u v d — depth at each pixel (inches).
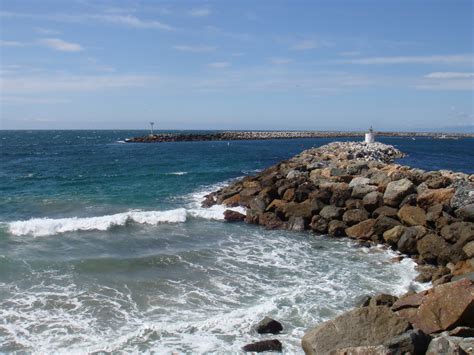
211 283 457.4
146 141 3806.6
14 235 607.8
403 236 568.4
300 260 541.0
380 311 310.7
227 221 741.9
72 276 462.9
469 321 313.9
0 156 2183.8
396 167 943.0
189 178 1282.0
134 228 672.4
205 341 335.3
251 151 2496.3
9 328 351.6
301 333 350.0
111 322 366.6
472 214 581.6
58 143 3705.7
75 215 778.2
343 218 668.7
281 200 776.3
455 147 3287.4
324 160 1261.1
